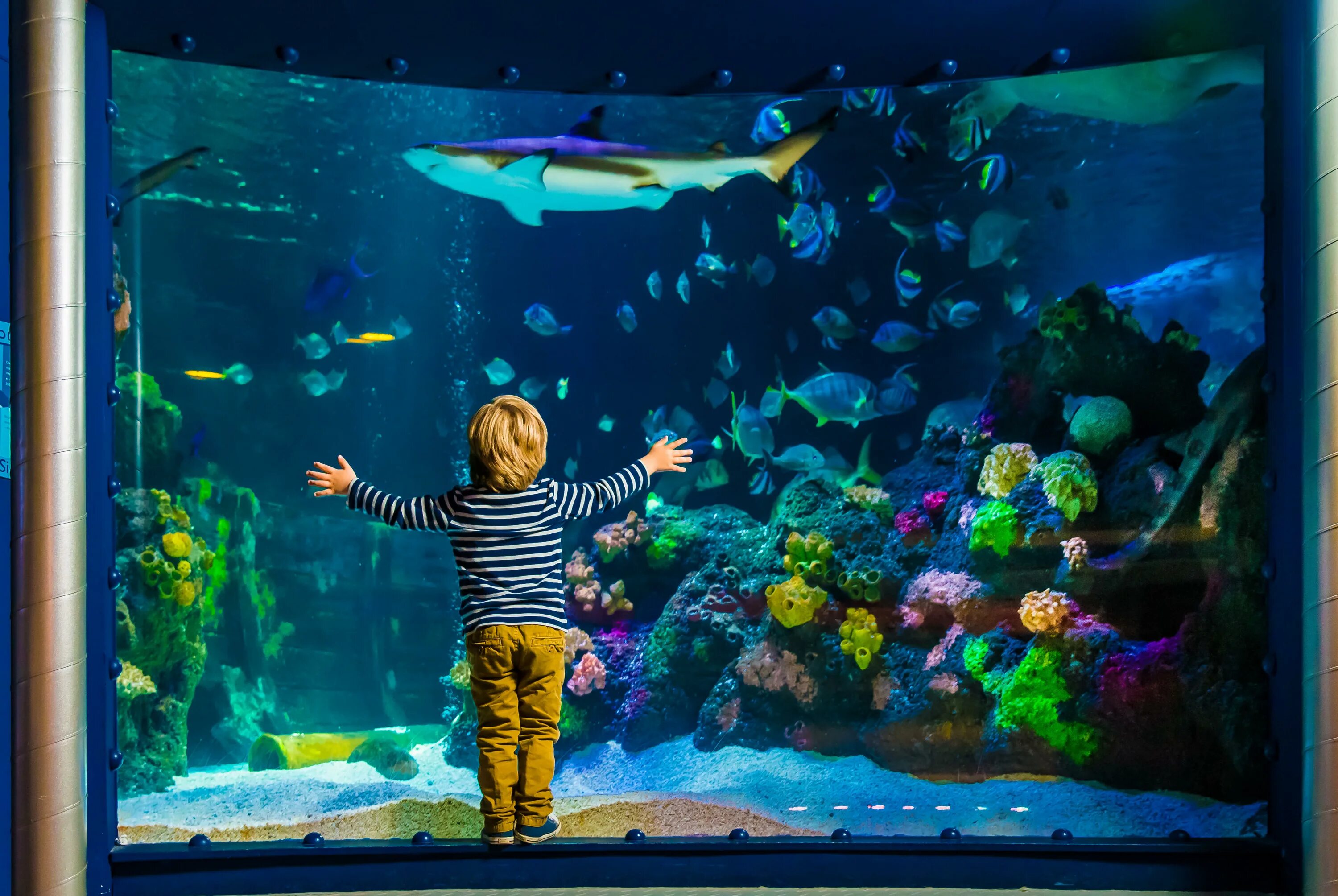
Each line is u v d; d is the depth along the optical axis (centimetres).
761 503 845
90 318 306
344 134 1111
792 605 456
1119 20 336
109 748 311
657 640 509
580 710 505
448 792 409
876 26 337
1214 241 580
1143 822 345
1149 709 375
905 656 444
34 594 278
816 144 782
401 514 302
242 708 693
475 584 304
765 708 461
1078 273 837
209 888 313
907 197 856
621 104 893
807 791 389
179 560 475
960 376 951
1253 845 317
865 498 509
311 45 343
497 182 567
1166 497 396
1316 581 289
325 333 1484
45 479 279
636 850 321
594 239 1256
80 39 288
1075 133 676
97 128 312
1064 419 467
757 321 1142
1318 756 287
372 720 905
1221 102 489
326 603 967
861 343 1056
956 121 670
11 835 279
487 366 865
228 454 1412
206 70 909
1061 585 412
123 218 662
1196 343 435
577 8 325
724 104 886
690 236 1182
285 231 1312
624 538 555
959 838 329
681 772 435
